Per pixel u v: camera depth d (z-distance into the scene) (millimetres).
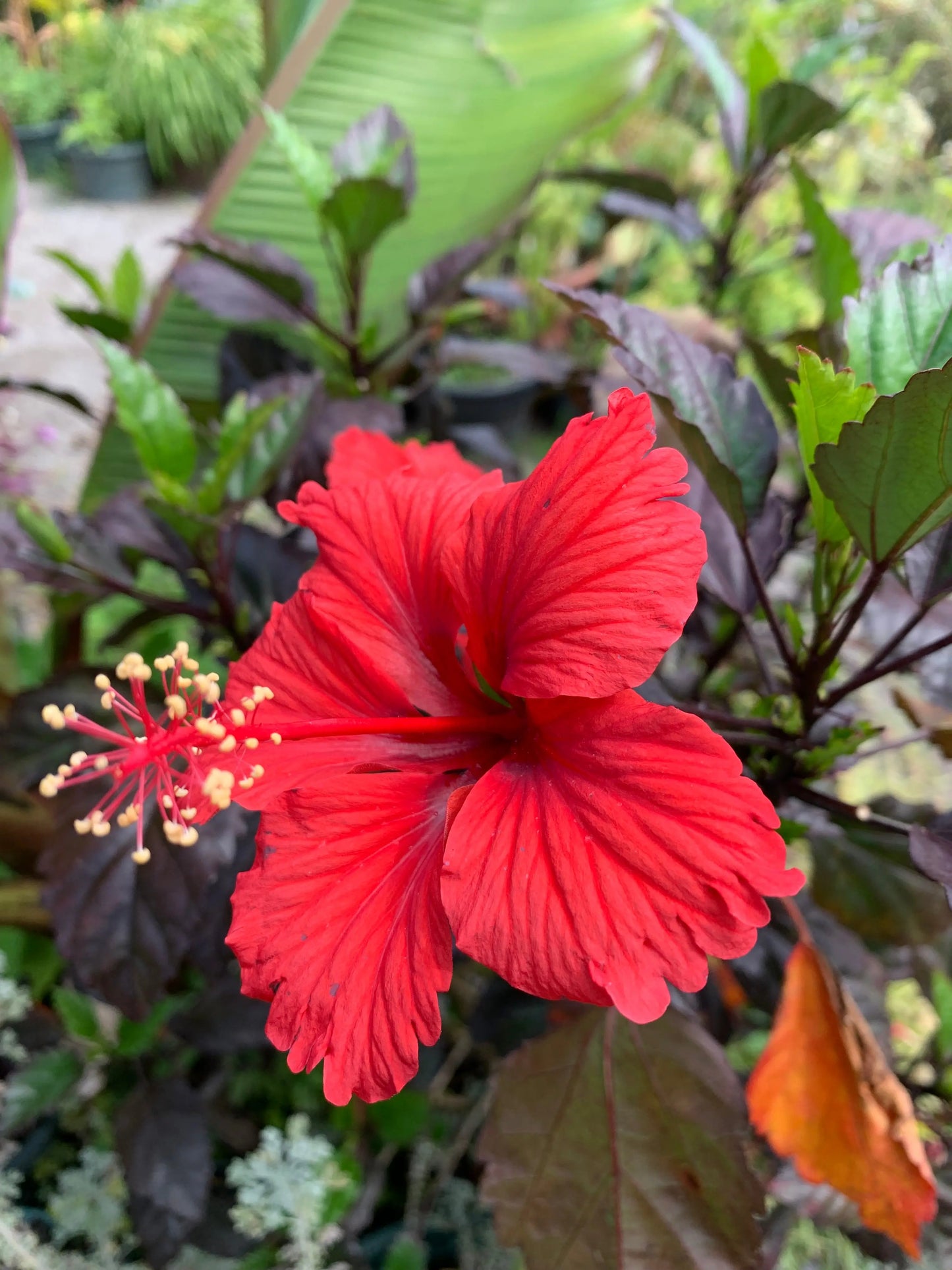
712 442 218
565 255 853
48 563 274
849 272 263
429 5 345
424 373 415
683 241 448
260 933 167
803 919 278
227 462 252
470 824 162
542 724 174
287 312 343
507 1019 300
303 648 198
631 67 437
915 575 197
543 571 165
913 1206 208
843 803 212
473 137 395
